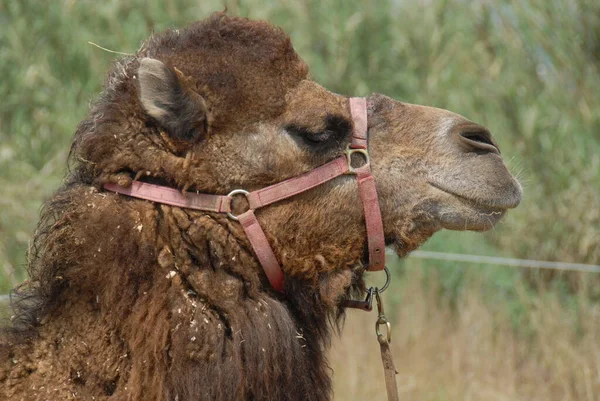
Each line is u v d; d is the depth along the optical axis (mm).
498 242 37625
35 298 15711
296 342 15680
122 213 15148
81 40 40250
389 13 44188
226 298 15250
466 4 42906
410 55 43125
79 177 15961
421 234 16828
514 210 37094
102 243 14984
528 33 40656
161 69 15273
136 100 15594
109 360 14805
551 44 39562
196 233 15281
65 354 14961
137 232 15047
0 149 36875
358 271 16734
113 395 14672
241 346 15070
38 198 33062
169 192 15398
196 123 15500
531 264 33750
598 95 38750
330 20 42969
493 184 16578
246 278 15555
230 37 16062
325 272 16234
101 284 14930
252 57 15984
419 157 16688
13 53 39812
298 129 15969
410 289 35125
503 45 41750
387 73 43344
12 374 14883
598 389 27906
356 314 33875
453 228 16781
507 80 40688
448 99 41594
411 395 29375
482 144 16875
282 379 15406
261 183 15812
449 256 34938
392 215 16641
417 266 36344
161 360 14680
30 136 38000
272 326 15391
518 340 33094
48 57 40406
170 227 15242
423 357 31656
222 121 15656
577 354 29172
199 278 15156
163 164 15430
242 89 15773
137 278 14914
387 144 16703
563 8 39594
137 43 40156
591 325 30422
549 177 37938
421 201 16625
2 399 14719
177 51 15984
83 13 41438
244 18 16469
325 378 16547
